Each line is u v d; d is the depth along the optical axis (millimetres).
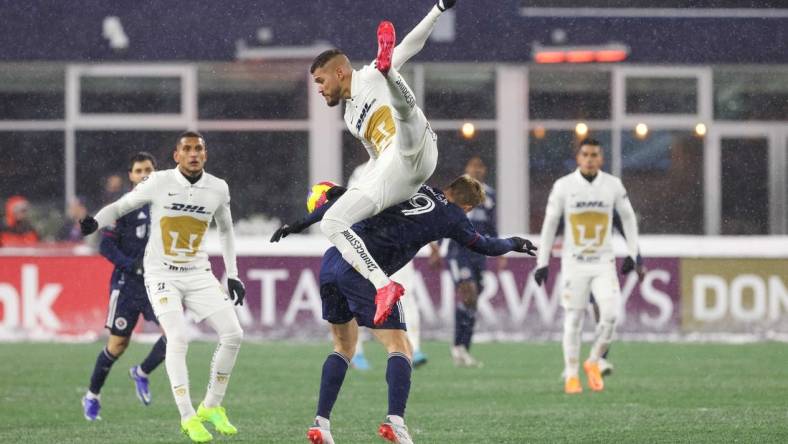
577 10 70812
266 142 71062
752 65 71125
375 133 24062
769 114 71688
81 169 71125
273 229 70875
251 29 70500
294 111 71000
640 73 71250
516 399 34656
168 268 28391
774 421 29438
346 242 23266
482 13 70375
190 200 28219
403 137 22844
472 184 25188
